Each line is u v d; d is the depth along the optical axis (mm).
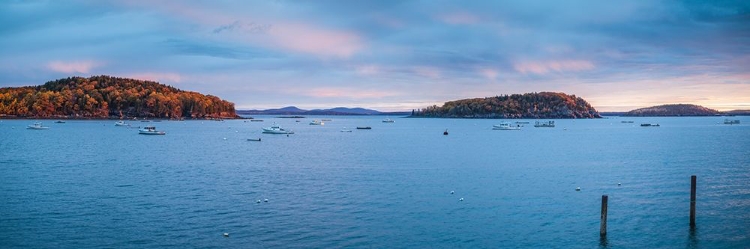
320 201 59562
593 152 124688
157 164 95562
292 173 82562
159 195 62656
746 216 52469
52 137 181000
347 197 61812
